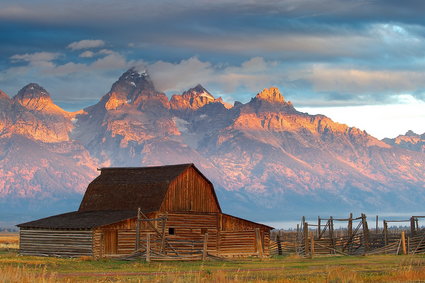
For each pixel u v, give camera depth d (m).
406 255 119.19
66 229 122.75
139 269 92.50
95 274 84.19
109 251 121.38
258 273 86.00
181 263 104.25
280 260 113.38
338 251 128.12
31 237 128.62
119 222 123.25
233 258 120.44
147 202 132.50
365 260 108.19
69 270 91.31
